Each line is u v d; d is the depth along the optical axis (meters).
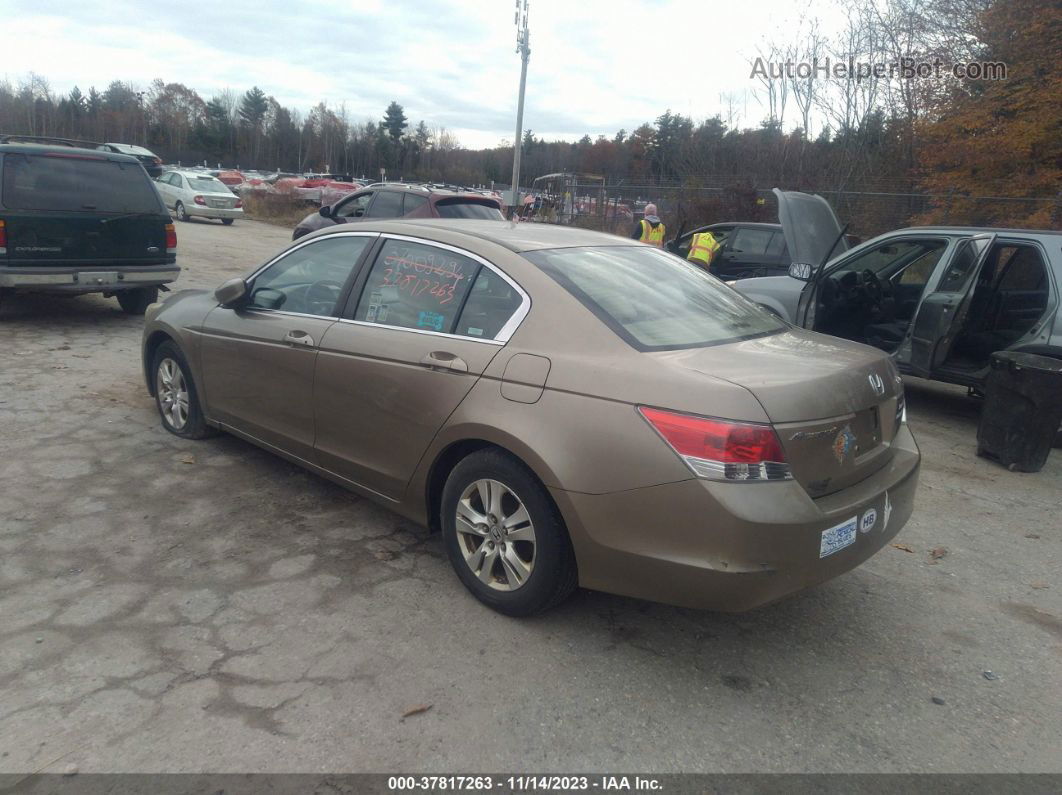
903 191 18.81
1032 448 5.87
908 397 8.14
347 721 2.85
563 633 3.46
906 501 3.55
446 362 3.60
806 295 7.88
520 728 2.86
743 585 2.88
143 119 94.00
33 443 5.34
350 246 4.38
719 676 3.23
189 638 3.29
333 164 97.69
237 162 95.69
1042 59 16.05
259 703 2.92
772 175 22.77
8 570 3.75
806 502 2.93
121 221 8.70
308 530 4.31
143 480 4.84
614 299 3.54
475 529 3.56
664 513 2.95
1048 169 15.83
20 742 2.67
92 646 3.20
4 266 8.00
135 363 7.56
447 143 101.56
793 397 2.98
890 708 3.08
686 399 2.96
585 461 3.11
